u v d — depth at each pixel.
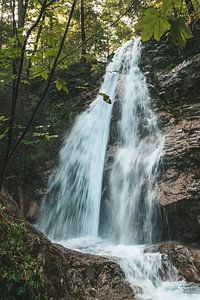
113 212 10.69
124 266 7.06
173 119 11.89
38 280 4.57
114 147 12.35
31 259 4.80
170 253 7.79
